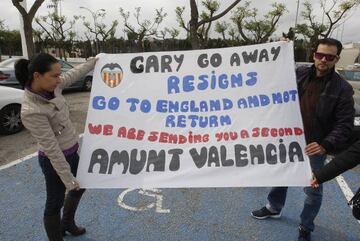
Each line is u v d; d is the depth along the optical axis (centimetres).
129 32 3212
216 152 286
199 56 299
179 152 288
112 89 299
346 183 476
